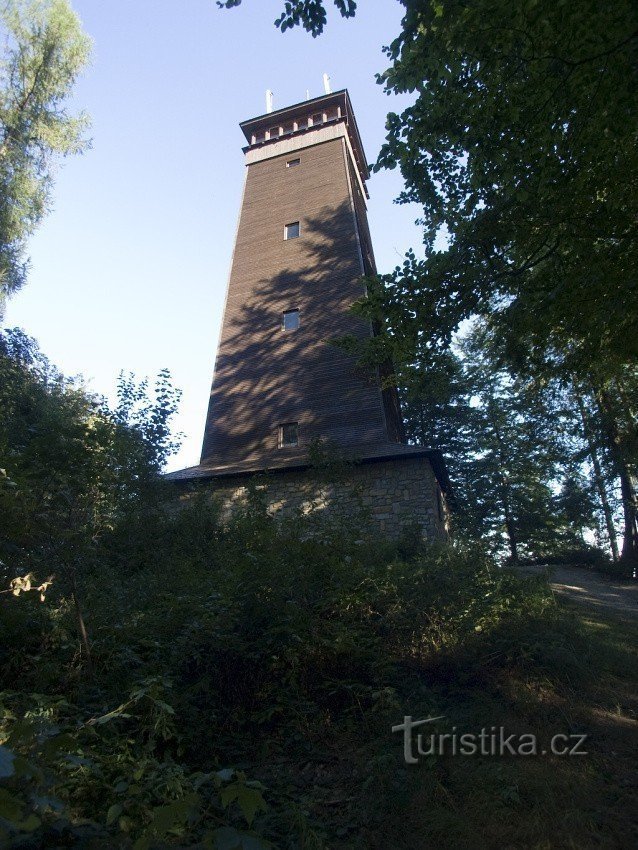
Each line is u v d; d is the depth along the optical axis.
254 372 19.86
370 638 5.26
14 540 4.14
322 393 18.47
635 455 21.34
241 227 23.91
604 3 5.05
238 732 4.32
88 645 4.37
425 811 3.40
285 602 5.22
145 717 3.75
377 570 6.27
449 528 20.45
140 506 7.77
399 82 7.13
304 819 3.16
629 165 6.95
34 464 5.04
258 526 7.40
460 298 8.55
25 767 1.80
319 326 19.95
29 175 15.78
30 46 16.64
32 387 12.27
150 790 3.09
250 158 26.19
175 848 2.16
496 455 31.03
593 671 5.80
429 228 9.51
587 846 3.05
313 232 22.41
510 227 7.89
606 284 7.20
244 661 4.71
